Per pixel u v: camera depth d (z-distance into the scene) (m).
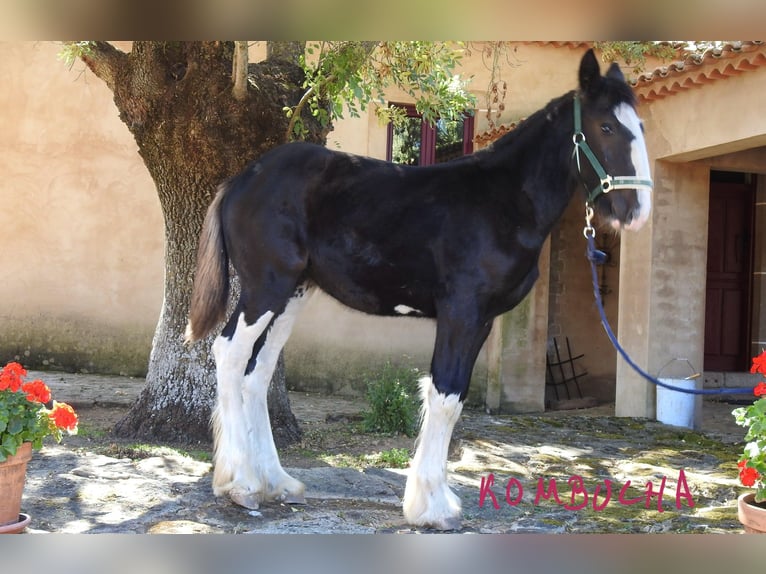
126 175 10.64
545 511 4.57
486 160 4.18
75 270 10.61
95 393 8.72
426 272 4.07
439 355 4.01
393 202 4.09
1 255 10.57
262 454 4.41
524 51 10.30
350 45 5.64
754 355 10.83
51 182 10.61
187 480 4.72
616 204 3.94
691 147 7.59
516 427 7.58
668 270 8.22
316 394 10.21
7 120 10.60
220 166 6.11
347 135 10.23
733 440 7.19
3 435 3.57
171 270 6.40
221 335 4.32
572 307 11.09
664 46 7.79
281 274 4.19
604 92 3.98
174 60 6.01
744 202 10.98
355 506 4.49
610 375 11.13
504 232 4.00
